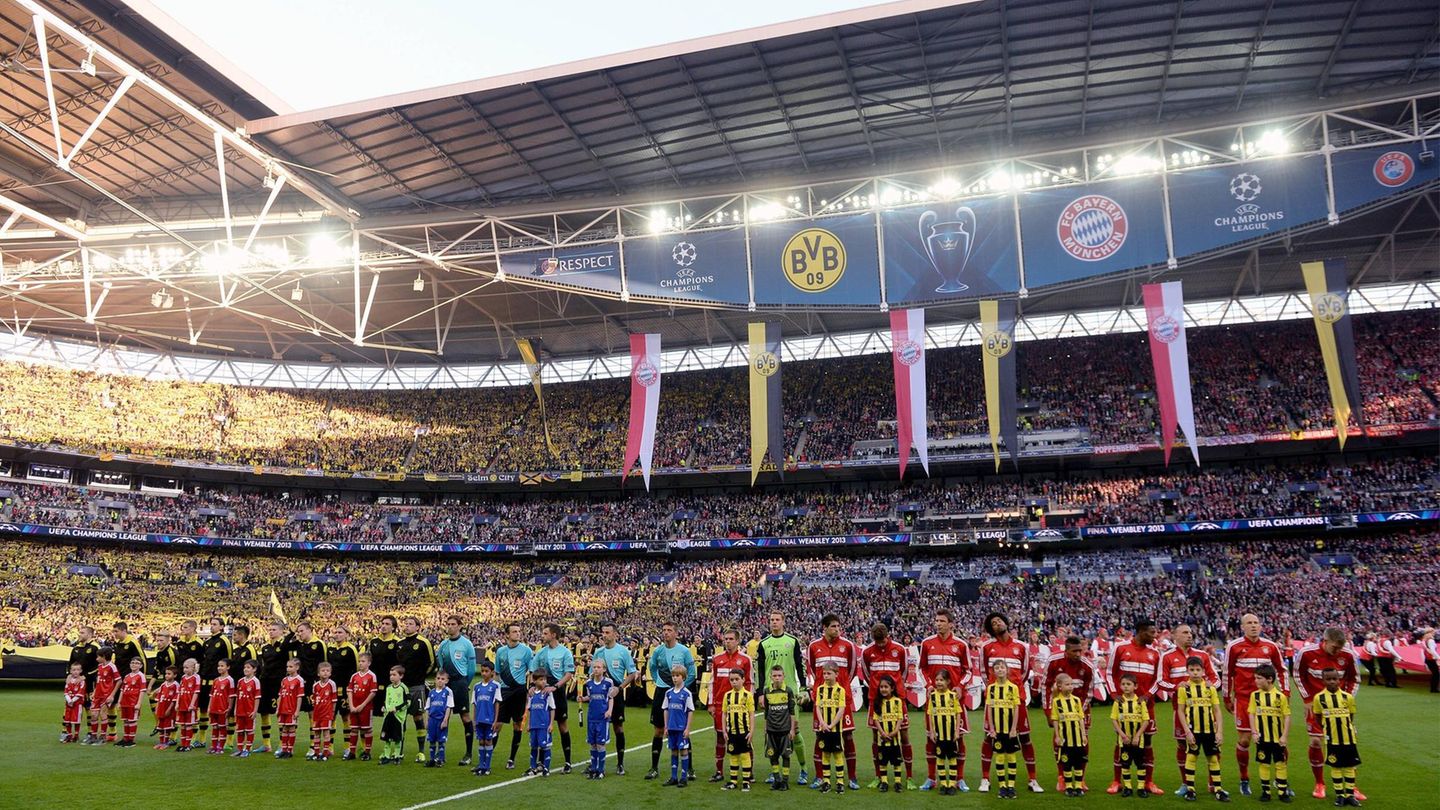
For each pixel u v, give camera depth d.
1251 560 50.94
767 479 62.56
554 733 21.92
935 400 62.06
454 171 44.59
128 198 47.25
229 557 61.75
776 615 15.41
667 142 43.31
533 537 62.41
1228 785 14.20
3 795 13.36
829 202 45.47
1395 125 41.47
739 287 43.53
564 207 46.59
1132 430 56.22
